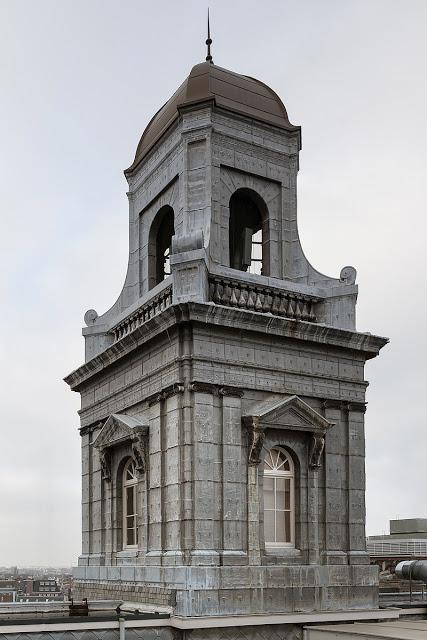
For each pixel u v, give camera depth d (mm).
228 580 20797
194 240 22766
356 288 24969
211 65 26875
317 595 22188
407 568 25969
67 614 21344
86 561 26891
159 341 23156
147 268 28031
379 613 22812
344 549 23312
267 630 20984
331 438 23812
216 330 22328
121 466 25844
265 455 22469
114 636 19656
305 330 23531
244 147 25891
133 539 25000
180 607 20219
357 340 24531
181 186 25422
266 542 22547
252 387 22578
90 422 28156
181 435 21562
